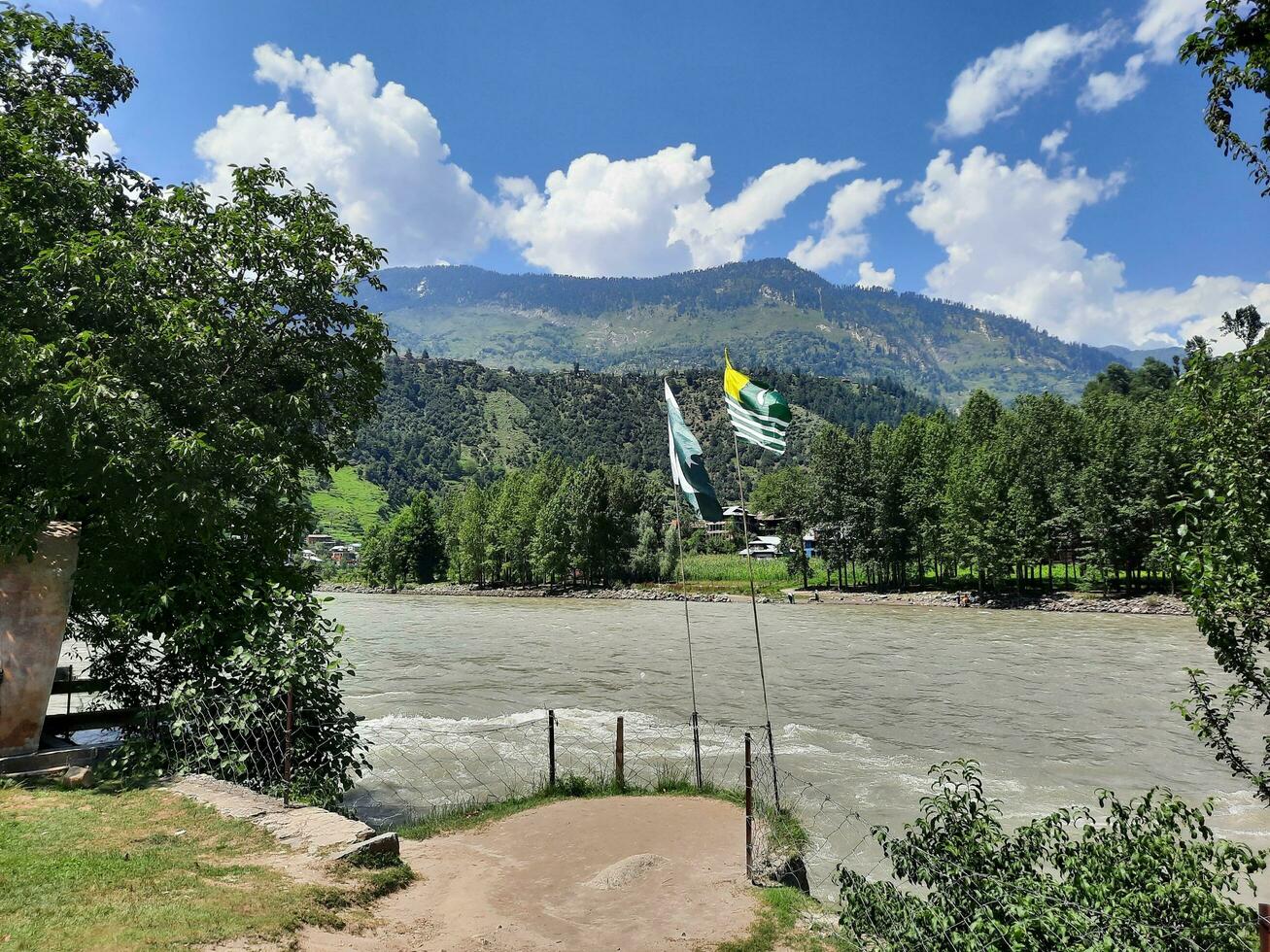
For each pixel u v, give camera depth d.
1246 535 6.44
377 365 16.12
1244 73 5.86
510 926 7.45
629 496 104.50
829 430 89.69
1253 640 6.46
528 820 11.66
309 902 6.85
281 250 14.76
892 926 6.36
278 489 13.43
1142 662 35.66
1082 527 68.00
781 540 98.69
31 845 7.37
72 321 12.94
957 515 74.44
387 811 13.99
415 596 102.50
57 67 15.00
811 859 12.10
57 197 13.05
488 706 25.91
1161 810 6.23
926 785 16.80
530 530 106.81
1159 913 5.30
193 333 12.81
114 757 10.81
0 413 10.38
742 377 11.85
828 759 19.03
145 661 12.86
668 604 81.06
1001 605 69.06
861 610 67.94
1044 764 18.80
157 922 5.89
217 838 8.21
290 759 10.21
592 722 23.12
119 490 11.36
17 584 10.41
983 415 101.75
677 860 9.73
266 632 11.19
